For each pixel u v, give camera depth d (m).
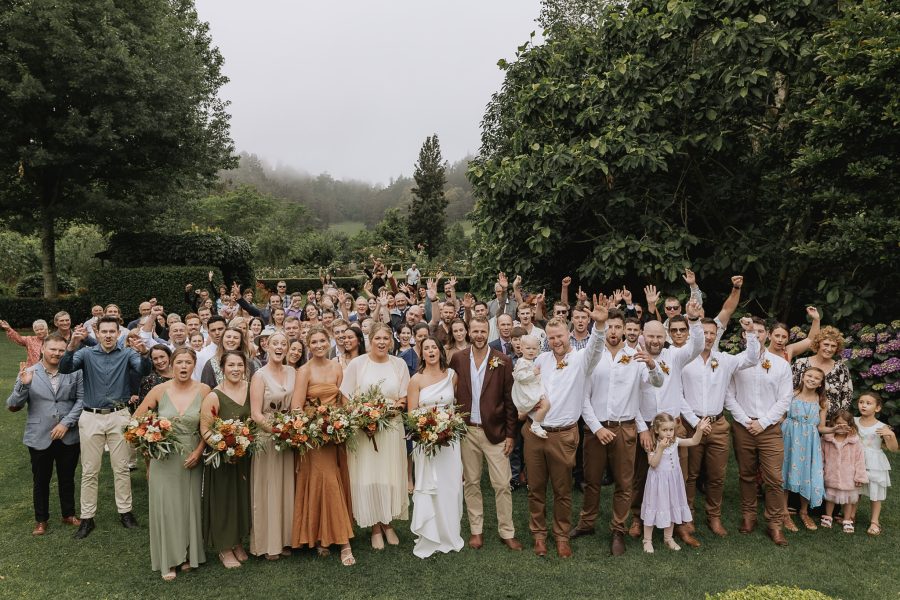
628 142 8.12
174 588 4.14
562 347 4.69
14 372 11.74
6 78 15.84
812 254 7.51
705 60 8.38
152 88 17.28
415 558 4.59
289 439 4.30
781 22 8.05
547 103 9.20
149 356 5.56
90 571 4.39
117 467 5.14
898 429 7.09
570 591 4.06
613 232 8.81
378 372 4.97
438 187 57.72
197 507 4.45
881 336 7.09
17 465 6.69
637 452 4.96
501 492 4.80
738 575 4.28
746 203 9.46
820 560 4.51
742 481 5.08
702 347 4.83
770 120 9.04
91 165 18.02
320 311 9.21
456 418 4.55
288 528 4.64
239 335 5.06
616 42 9.38
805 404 5.14
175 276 17.48
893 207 7.24
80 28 16.56
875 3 6.98
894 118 6.57
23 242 26.50
